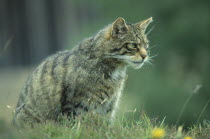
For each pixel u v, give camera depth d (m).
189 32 24.62
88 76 8.52
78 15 37.50
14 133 6.55
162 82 23.31
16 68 33.72
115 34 8.76
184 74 24.61
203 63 24.81
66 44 36.59
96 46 8.69
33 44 35.97
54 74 8.66
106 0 26.52
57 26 36.84
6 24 35.72
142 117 8.20
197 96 21.09
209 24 24.61
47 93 8.63
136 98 22.27
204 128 8.13
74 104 8.44
